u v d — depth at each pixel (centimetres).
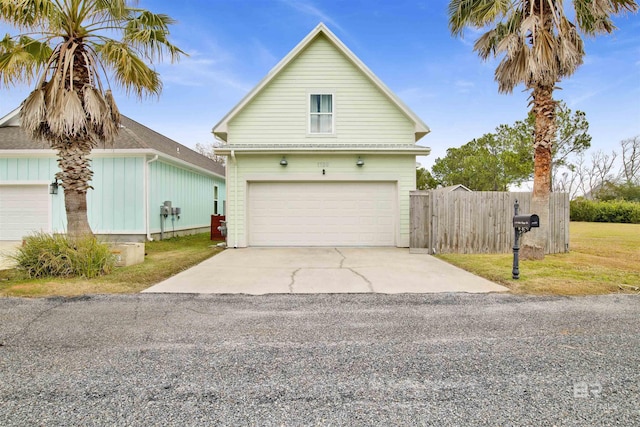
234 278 648
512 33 764
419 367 298
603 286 566
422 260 846
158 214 1308
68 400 248
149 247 1089
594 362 307
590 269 701
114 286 580
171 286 585
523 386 267
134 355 321
